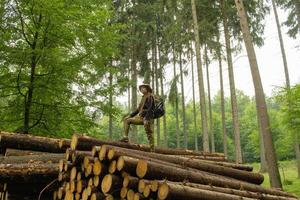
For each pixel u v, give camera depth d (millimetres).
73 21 12891
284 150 36406
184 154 9312
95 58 13844
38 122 13531
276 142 36688
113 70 14359
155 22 32562
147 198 5191
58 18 12523
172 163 6902
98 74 13977
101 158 5516
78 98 13812
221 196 5719
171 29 29094
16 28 12930
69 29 12930
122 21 30484
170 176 5680
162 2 29656
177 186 5148
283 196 8062
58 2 12438
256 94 16188
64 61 13312
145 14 31609
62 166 6227
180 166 6543
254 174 8531
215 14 27969
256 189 7453
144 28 30875
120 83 14453
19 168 7086
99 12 13625
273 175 15070
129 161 5355
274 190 8016
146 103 8484
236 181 7297
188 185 5680
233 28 29469
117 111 14227
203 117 23688
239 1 17500
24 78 12969
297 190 22297
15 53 12484
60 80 13320
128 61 31766
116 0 30734
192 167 7344
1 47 12484
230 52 27922
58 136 13914
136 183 5328
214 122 61250
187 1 27156
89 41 13578
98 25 13711
